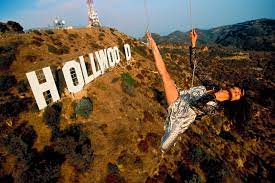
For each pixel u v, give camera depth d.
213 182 42.66
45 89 40.25
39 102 39.25
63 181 33.25
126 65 70.88
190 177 40.22
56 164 33.75
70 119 42.03
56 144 37.03
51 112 39.81
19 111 39.38
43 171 32.22
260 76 145.62
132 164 38.22
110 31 95.00
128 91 53.62
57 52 58.94
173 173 40.31
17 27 76.50
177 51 164.38
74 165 35.34
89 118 43.25
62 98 44.28
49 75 40.72
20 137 35.53
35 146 36.41
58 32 72.31
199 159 44.84
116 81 54.97
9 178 31.44
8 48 52.78
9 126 36.91
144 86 61.91
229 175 45.44
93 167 36.38
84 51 66.94
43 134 38.06
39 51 56.00
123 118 45.59
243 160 56.12
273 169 57.25
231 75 131.50
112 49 64.88
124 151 39.62
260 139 67.25
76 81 49.41
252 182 50.53
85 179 34.72
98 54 55.84
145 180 37.44
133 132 43.19
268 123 74.94
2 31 70.62
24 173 31.22
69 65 44.75
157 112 52.69
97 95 48.03
